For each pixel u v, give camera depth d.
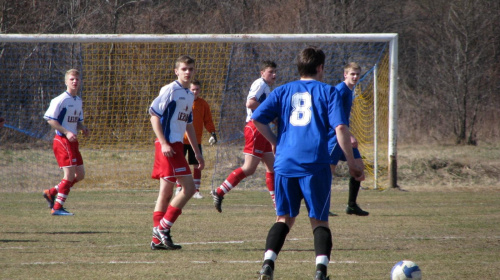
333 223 26.67
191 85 36.00
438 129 73.06
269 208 32.38
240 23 82.06
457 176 46.94
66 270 16.89
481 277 16.22
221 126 52.56
